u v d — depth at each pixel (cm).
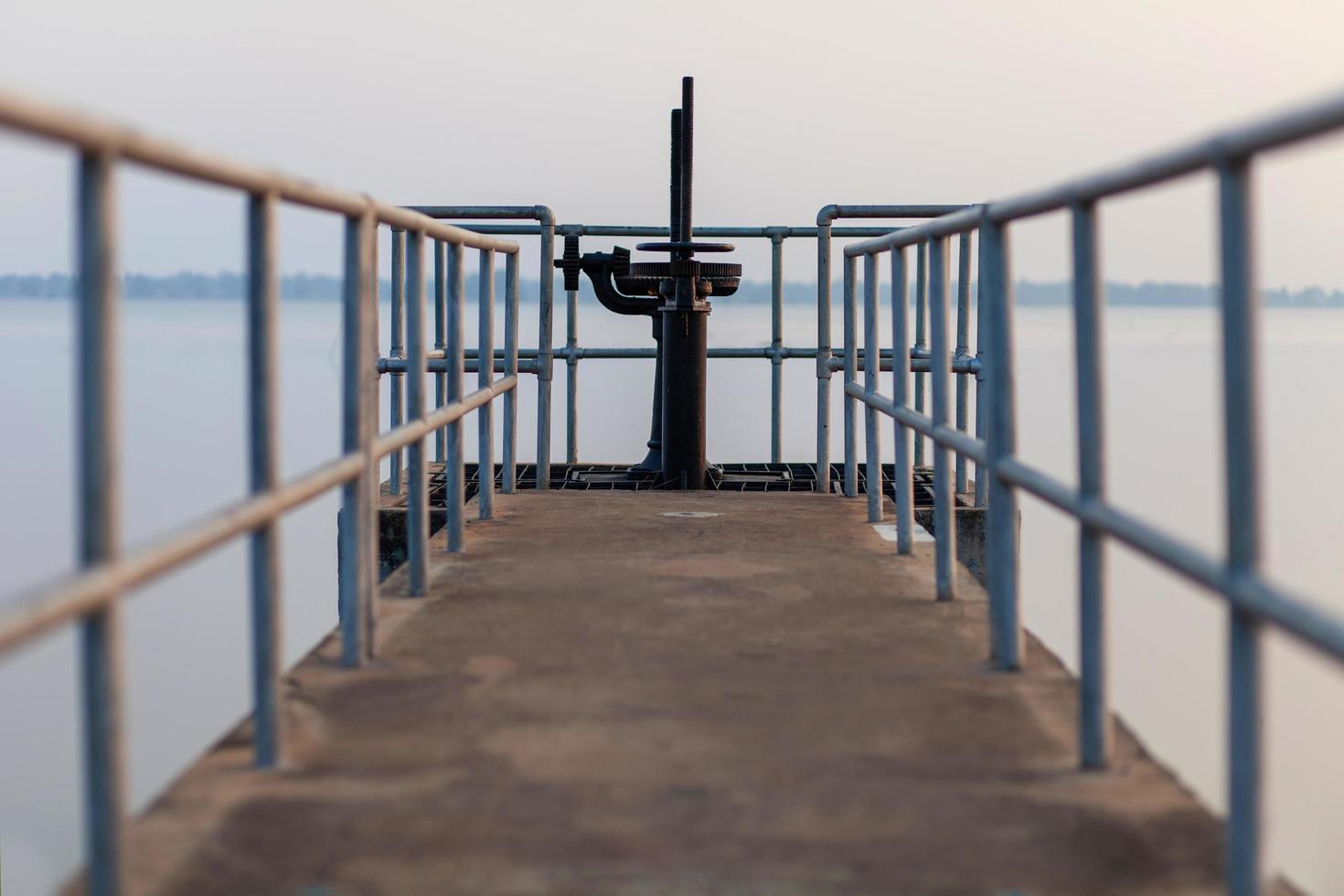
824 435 743
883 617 418
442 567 494
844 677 352
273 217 276
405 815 258
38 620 175
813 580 473
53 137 177
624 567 496
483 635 394
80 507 198
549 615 419
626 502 668
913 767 284
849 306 672
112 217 196
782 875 232
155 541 221
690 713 321
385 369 741
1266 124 191
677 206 747
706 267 748
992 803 264
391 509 640
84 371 196
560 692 337
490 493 610
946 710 323
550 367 774
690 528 586
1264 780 210
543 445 775
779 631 400
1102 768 282
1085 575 282
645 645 384
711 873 232
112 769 202
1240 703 211
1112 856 240
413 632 397
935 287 430
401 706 326
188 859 238
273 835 248
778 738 303
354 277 346
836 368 743
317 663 364
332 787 271
